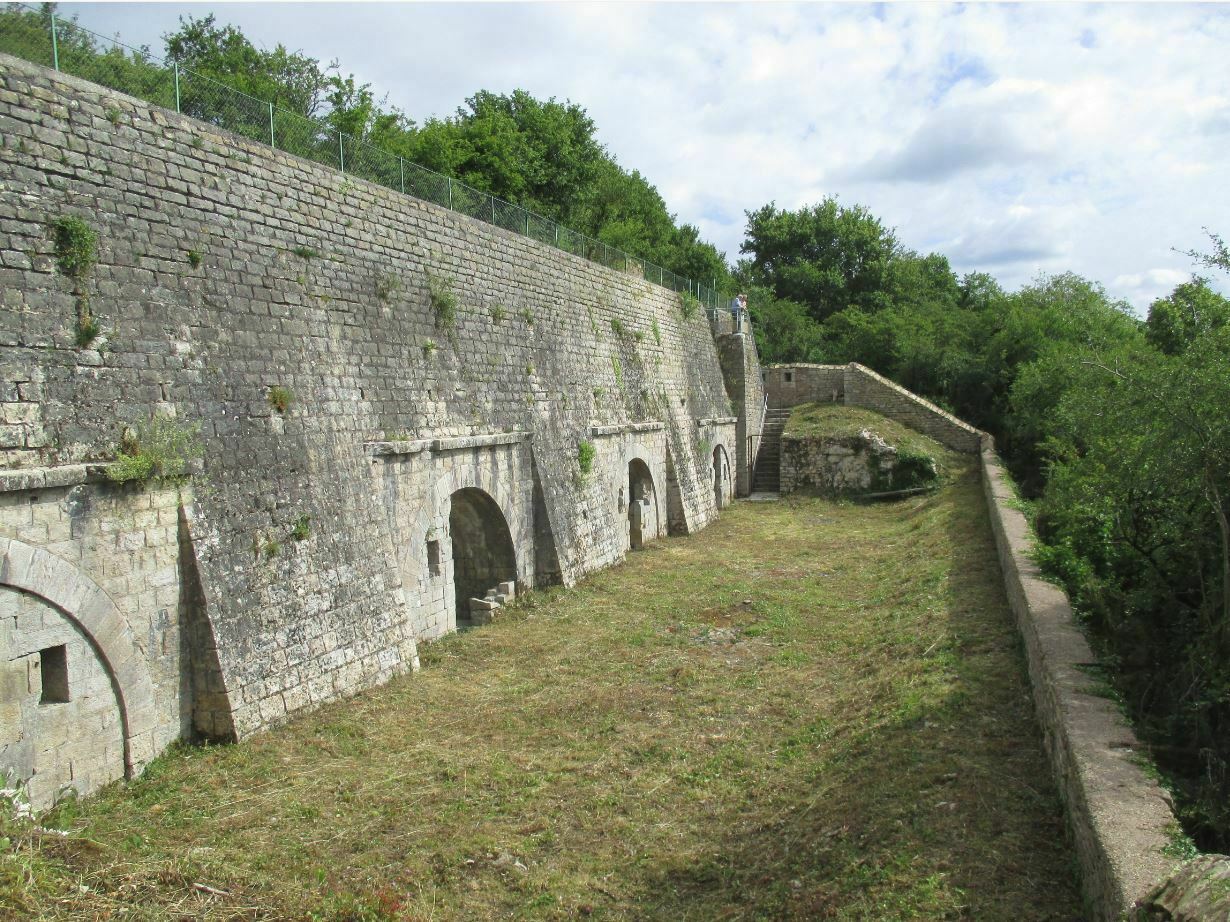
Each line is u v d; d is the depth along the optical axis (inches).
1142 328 1330.0
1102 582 448.1
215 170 427.5
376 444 507.8
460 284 639.1
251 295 438.0
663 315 1111.6
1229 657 350.6
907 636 482.6
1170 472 372.8
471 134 1248.2
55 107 347.9
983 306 1978.3
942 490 1188.5
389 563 503.8
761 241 2293.3
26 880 236.7
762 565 841.5
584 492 789.2
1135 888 179.0
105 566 341.7
